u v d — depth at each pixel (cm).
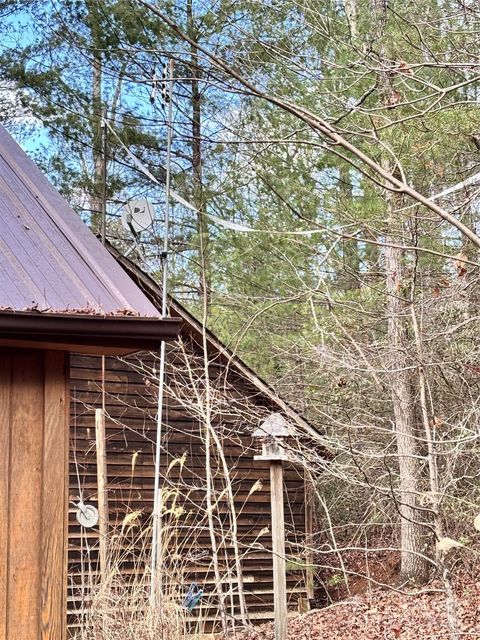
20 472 423
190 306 1631
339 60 904
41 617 414
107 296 445
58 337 418
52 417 433
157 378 1045
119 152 1529
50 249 468
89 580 732
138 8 1286
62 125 1486
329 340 1083
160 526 812
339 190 1252
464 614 907
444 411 830
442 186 918
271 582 1242
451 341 783
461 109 862
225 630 903
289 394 1085
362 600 1066
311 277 1225
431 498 533
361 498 1150
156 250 1619
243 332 1105
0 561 412
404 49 786
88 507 758
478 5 673
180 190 1441
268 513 1267
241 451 1258
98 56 1198
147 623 673
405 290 877
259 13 850
